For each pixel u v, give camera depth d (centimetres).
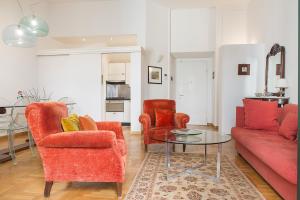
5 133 477
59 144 203
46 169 212
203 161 320
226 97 511
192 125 719
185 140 265
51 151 210
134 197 211
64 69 591
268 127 314
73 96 590
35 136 209
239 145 336
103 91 591
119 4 620
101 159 208
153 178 257
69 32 643
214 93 661
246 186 235
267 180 232
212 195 215
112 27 625
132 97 560
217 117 639
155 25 632
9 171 282
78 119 246
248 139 275
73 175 211
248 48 501
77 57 584
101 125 268
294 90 351
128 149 393
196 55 705
